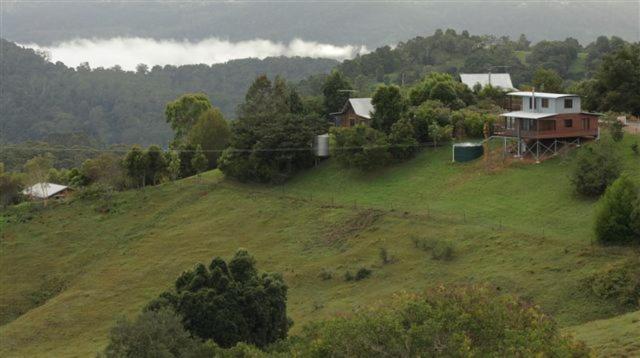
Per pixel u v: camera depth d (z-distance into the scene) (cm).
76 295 6656
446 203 6956
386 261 6006
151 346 3506
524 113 7550
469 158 7781
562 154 7238
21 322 6247
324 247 6725
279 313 4544
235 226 7669
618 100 8400
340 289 5794
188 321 4203
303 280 6119
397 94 8819
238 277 4575
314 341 2783
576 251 5259
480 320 2683
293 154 8756
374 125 8856
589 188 6181
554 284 4938
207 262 6919
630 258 4906
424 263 5769
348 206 7444
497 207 6556
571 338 2697
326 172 8619
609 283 4703
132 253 7531
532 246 5528
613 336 3700
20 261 7731
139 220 8338
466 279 5319
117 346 3578
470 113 8675
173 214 8344
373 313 2841
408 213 6838
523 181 6950
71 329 5997
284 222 7500
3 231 8431
